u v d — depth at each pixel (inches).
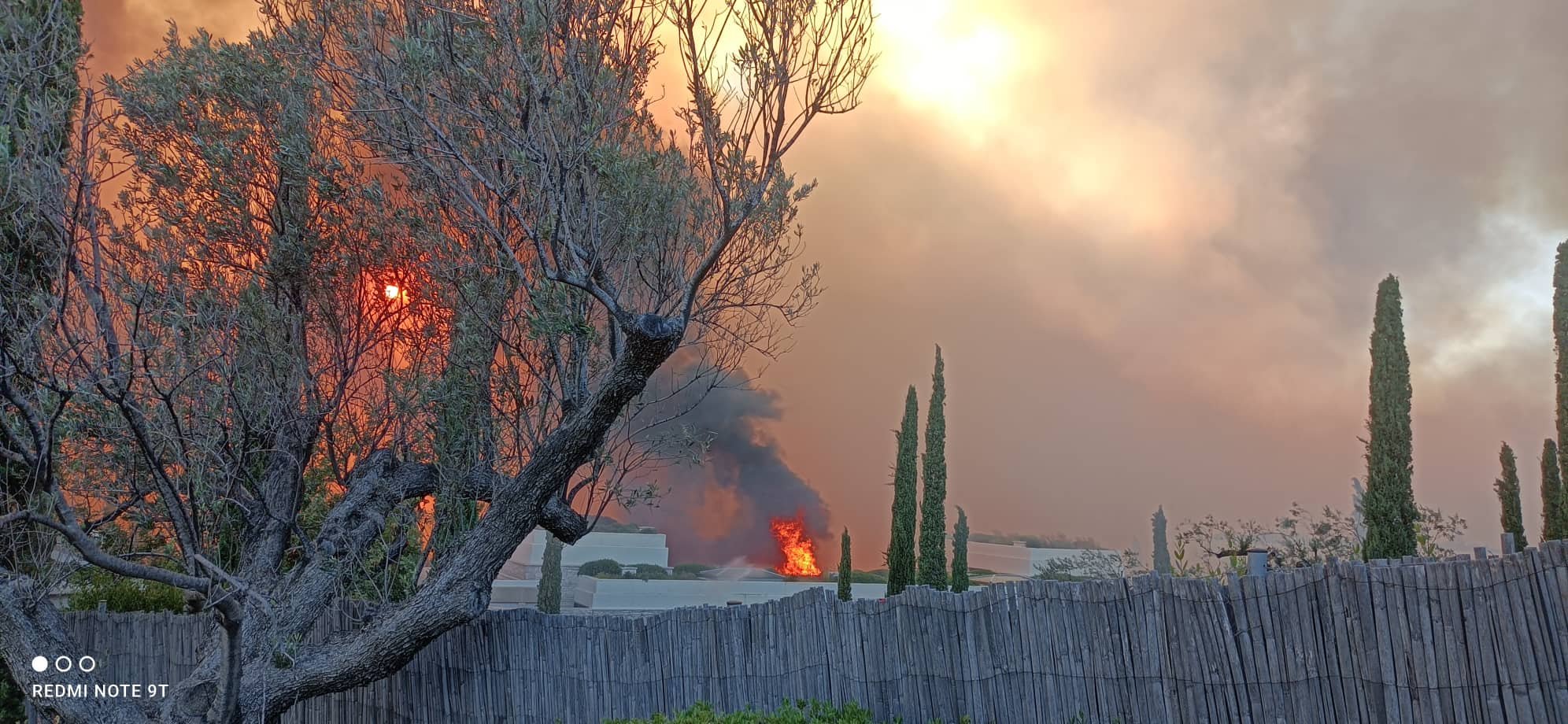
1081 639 218.7
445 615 227.6
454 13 200.2
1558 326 578.2
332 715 329.7
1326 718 184.2
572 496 271.7
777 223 270.2
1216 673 197.9
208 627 269.7
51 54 182.9
